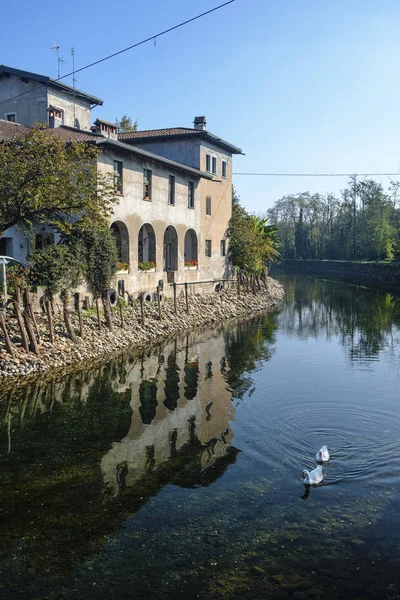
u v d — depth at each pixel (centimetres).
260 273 4475
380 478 973
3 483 962
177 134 3528
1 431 1228
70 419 1314
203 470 1014
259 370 1836
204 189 3619
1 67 2981
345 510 855
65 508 871
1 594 655
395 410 1367
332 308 3753
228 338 2503
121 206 2559
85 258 2192
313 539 772
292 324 2986
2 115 3066
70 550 750
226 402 1454
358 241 8169
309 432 1212
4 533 795
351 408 1386
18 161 1756
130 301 2592
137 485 953
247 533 790
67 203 1873
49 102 2972
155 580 682
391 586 667
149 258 3052
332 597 646
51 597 650
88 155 2022
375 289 5319
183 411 1377
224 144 3822
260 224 4725
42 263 1977
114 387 1606
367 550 745
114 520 831
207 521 825
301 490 927
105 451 1113
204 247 3644
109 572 698
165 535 786
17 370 1653
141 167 2733
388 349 2225
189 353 2128
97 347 2020
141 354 2084
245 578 684
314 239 9806
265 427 1249
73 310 2206
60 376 1703
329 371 1819
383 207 7888
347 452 1091
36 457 1082
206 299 3409
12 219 1923
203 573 695
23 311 1886
